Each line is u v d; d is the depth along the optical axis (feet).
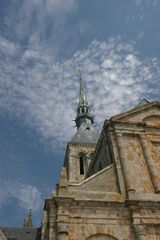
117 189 73.20
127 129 86.22
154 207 69.00
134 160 79.66
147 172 77.87
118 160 78.69
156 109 94.22
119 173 75.66
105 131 88.22
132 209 67.36
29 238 131.54
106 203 67.72
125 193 71.77
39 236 128.77
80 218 64.44
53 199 65.87
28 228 140.26
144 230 64.49
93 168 109.40
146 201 69.00
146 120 90.68
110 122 87.20
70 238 61.11
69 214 64.18
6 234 132.57
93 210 66.28
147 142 85.20
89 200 67.10
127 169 76.43
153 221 66.54
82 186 71.82
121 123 87.25
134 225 65.00
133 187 73.36
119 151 80.64
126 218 66.74
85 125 260.83
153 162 80.38
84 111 279.49
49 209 65.67
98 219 65.10
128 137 84.99
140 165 78.89
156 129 89.04
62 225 61.52
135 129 86.74
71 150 221.87
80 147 224.33
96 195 70.38
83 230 62.85
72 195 68.90
